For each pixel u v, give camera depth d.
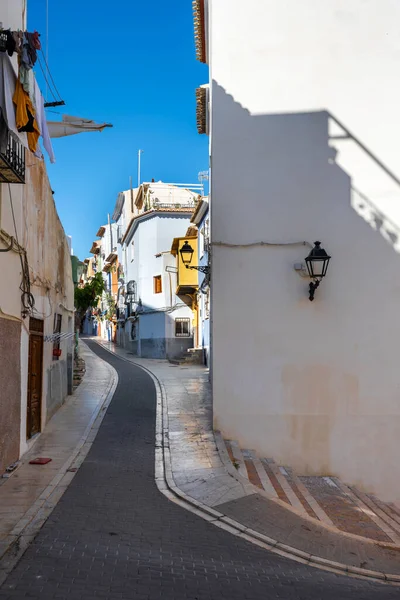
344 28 11.15
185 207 33.59
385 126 11.01
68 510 6.78
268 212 10.95
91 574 5.01
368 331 10.74
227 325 10.80
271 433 10.62
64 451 9.80
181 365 26.05
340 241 10.88
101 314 58.00
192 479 8.30
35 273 10.62
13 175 7.37
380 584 5.52
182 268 26.73
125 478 8.28
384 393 10.63
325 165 11.00
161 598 4.65
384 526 7.71
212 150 11.08
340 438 10.59
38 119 8.06
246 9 11.24
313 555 6.05
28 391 10.45
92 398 15.93
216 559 5.62
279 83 11.14
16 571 5.00
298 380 10.69
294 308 10.79
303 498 8.72
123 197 44.31
